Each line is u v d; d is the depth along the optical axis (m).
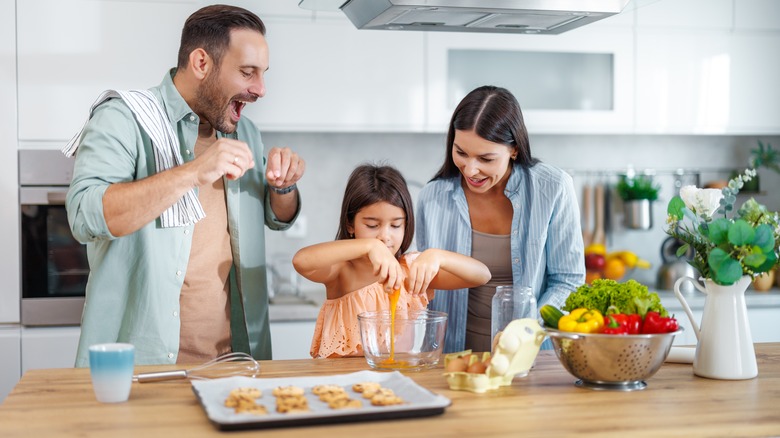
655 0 2.03
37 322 3.21
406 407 1.41
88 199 1.83
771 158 4.04
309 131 3.54
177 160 2.03
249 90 2.03
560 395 1.61
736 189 1.81
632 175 4.00
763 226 1.72
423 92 3.53
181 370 1.78
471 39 3.54
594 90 3.67
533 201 2.20
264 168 2.28
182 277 2.05
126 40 3.21
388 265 1.88
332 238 3.89
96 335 2.01
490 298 2.28
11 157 3.18
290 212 2.27
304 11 3.42
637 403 1.55
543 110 3.61
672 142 4.13
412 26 2.17
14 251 3.20
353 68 3.47
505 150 2.08
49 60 3.18
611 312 1.67
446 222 2.30
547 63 3.62
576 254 2.23
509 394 1.61
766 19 3.74
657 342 1.62
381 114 3.50
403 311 2.01
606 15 2.01
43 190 3.20
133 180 2.03
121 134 1.96
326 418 1.38
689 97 3.71
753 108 3.77
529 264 2.22
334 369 1.83
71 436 1.32
